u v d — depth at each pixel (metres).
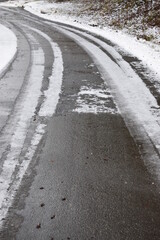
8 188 3.53
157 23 18.45
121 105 6.22
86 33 17.73
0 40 14.68
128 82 7.80
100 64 9.78
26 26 21.03
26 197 3.39
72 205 3.28
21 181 3.67
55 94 6.81
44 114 5.69
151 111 5.89
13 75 8.30
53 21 24.92
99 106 6.15
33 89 7.11
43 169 3.93
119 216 3.12
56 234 2.88
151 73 8.71
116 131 5.04
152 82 7.82
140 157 4.25
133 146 4.55
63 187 3.58
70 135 4.88
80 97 6.66
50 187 3.57
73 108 6.02
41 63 9.78
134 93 6.95
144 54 11.45
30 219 3.06
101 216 3.12
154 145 4.57
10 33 17.30
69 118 5.53
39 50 12.09
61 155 4.28
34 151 4.37
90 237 2.85
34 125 5.21
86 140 4.72
